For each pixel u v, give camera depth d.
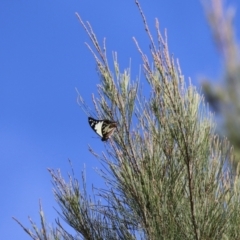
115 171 8.88
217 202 8.55
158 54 8.12
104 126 8.58
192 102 8.38
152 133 8.47
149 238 8.70
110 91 8.52
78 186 9.13
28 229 8.91
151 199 8.48
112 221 9.24
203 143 8.55
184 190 8.73
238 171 9.07
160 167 8.57
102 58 8.47
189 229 8.65
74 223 9.10
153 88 8.34
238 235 8.70
